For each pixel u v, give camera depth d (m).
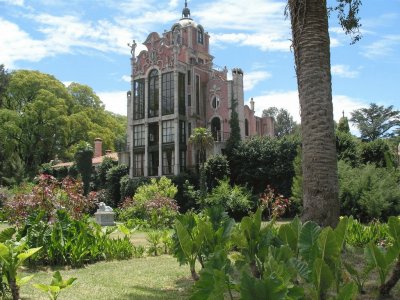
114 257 11.09
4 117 53.44
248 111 49.50
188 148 44.06
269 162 37.78
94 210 30.88
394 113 69.06
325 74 8.57
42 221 10.09
